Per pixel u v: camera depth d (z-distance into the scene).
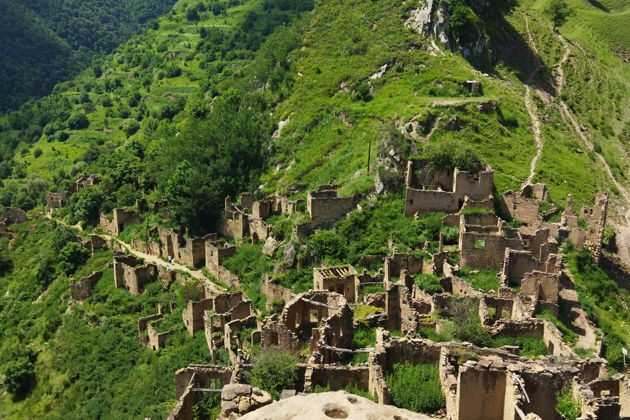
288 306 58.47
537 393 36.19
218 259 104.81
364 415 28.33
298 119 139.38
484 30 168.38
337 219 98.44
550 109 149.75
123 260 112.88
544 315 65.06
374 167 103.12
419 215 92.00
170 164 135.75
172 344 90.62
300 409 28.83
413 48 153.88
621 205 112.00
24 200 170.50
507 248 73.44
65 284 121.00
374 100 135.25
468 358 39.72
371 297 62.56
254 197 119.12
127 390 86.56
